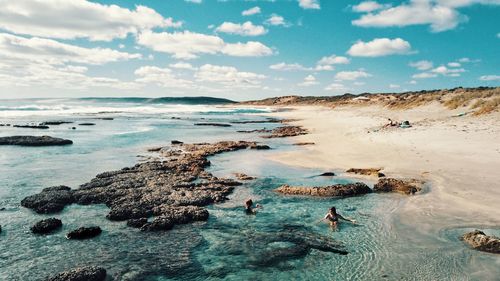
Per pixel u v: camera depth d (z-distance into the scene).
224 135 45.06
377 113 65.88
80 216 15.51
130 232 13.91
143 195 17.77
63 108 100.94
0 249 12.41
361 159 26.06
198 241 13.15
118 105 146.25
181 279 10.65
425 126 36.06
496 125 31.23
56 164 25.52
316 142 36.03
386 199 17.61
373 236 13.33
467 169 20.69
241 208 16.73
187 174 22.42
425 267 10.92
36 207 16.12
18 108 92.69
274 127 57.59
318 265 11.34
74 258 11.86
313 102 137.62
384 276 10.55
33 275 10.82
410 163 23.34
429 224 13.95
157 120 66.94
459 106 49.59
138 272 10.99
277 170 24.36
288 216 15.68
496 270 10.57
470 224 13.69
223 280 10.59
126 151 31.47
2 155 28.28
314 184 20.62
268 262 11.59
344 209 16.39
